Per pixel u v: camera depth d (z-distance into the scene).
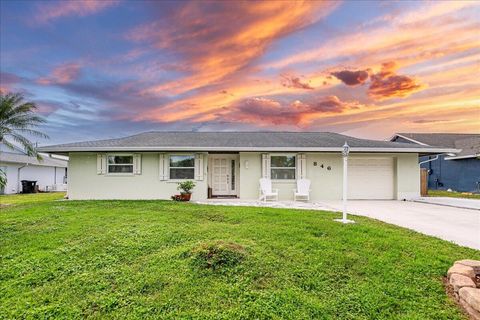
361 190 13.88
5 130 16.22
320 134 17.02
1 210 9.50
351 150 12.73
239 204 11.03
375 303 3.41
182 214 7.98
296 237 5.44
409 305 3.38
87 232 5.98
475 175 19.23
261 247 4.89
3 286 3.97
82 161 13.14
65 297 3.65
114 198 13.07
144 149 12.34
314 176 13.74
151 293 3.69
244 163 13.56
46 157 26.50
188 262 4.31
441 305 3.36
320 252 4.71
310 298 3.53
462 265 3.98
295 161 13.58
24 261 4.64
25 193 22.47
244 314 3.24
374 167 14.00
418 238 5.72
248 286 3.78
